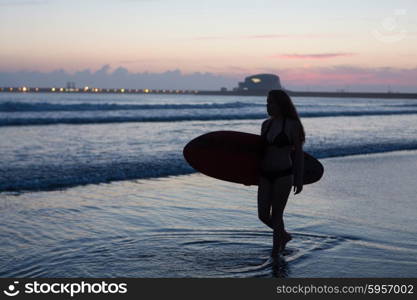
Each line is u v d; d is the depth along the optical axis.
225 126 21.12
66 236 4.57
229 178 4.56
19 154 10.52
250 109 43.19
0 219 5.15
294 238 4.65
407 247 4.42
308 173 4.48
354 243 4.51
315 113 34.00
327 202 6.46
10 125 19.22
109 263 3.82
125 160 10.03
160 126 20.30
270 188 4.04
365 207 6.18
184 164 9.83
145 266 3.77
